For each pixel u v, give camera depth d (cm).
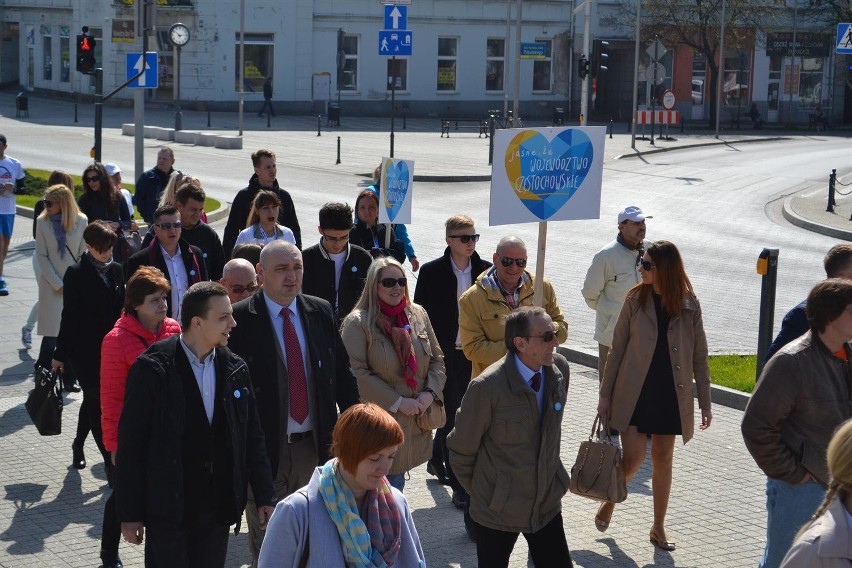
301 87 5753
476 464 637
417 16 5941
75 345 882
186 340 588
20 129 4372
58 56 6094
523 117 6247
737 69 6494
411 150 4125
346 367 697
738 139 5200
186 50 5550
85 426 927
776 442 588
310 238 2217
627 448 795
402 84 5991
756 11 5925
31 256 1948
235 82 5641
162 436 575
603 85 6544
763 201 3130
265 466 612
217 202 2636
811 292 588
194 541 599
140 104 2462
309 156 3778
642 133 5384
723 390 1177
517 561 771
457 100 6109
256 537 692
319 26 5744
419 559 467
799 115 6669
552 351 619
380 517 455
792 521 596
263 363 670
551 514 638
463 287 934
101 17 5731
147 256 919
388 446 445
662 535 795
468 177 3278
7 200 1602
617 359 797
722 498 898
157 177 1521
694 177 3628
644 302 791
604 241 2322
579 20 6222
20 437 1013
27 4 6266
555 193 805
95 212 1291
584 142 807
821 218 2753
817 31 6538
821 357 584
